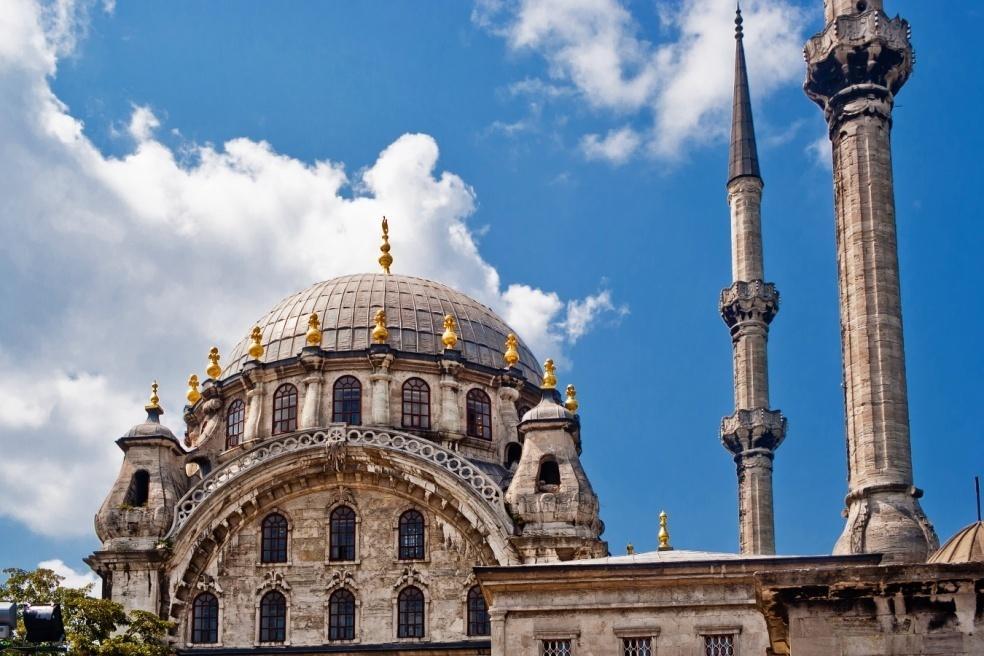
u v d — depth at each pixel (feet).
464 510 228.84
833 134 196.65
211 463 254.68
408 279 277.03
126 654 193.36
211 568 232.12
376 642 227.81
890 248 187.11
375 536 233.35
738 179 279.08
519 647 158.51
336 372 252.21
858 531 176.24
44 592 198.29
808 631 98.89
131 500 232.32
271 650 225.56
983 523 141.08
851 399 183.73
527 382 265.13
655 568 158.20
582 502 225.35
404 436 232.73
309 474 233.96
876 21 194.59
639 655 157.58
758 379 265.54
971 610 97.25
